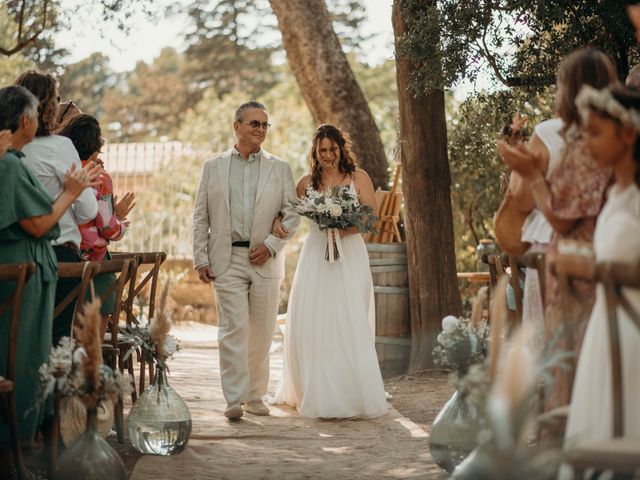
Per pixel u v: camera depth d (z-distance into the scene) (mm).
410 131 9398
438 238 9391
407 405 7836
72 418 5188
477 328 4695
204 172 7328
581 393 3496
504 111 8703
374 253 9578
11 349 4445
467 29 7832
